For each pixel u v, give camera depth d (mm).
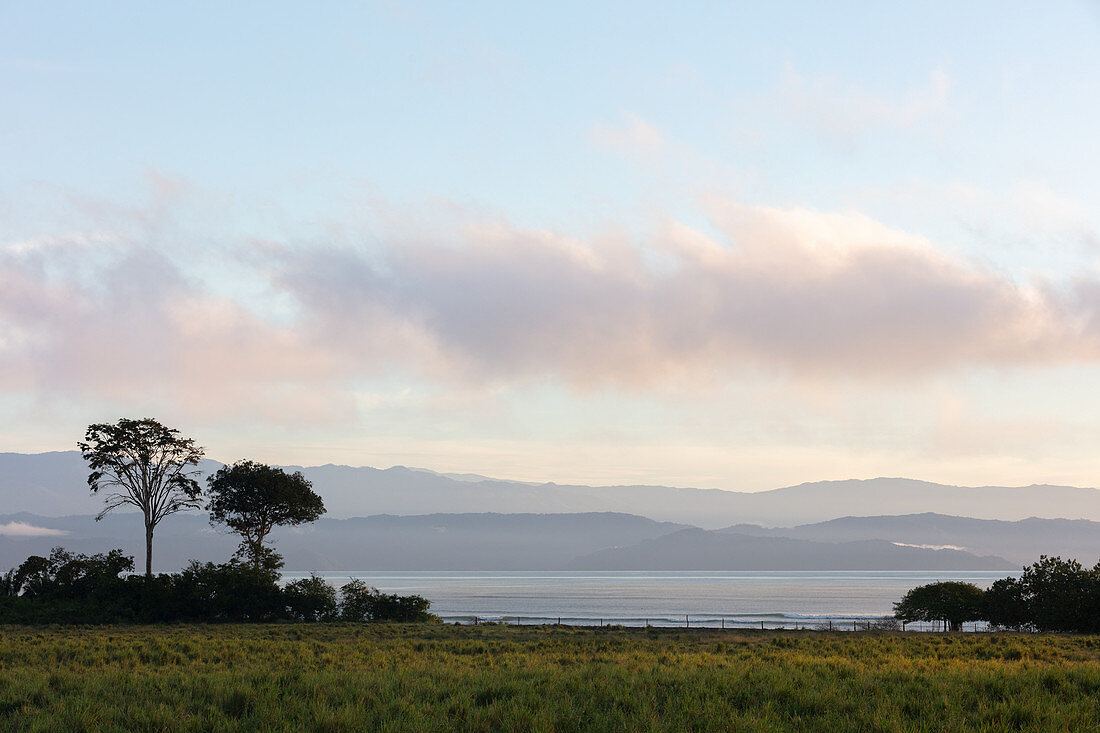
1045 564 70562
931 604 75188
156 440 78938
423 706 17688
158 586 69688
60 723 16266
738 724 15742
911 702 17922
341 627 60594
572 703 17828
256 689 19969
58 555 75875
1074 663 28656
